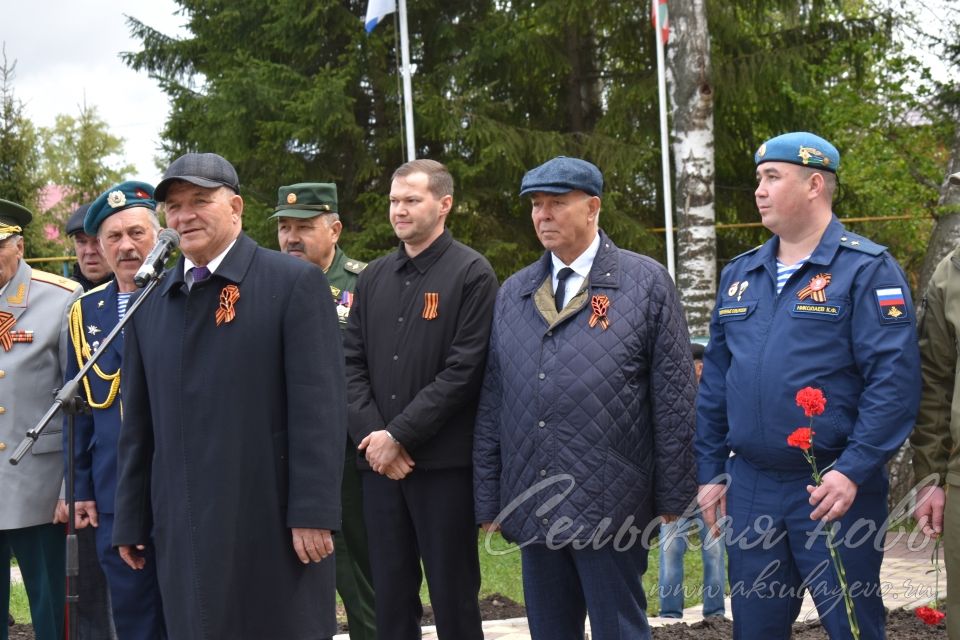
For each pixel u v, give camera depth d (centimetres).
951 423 387
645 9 1447
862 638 383
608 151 1417
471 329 460
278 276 383
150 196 498
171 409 376
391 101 1453
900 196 1168
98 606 505
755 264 406
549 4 1397
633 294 418
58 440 503
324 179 1449
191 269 386
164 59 1588
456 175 1405
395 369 469
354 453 511
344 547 520
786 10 1427
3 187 2311
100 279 587
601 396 408
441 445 457
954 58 1116
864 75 1298
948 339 395
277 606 371
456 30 1466
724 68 1379
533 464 414
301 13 1415
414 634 473
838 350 382
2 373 496
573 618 435
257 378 375
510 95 1522
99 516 478
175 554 371
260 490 372
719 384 416
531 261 1458
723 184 1546
